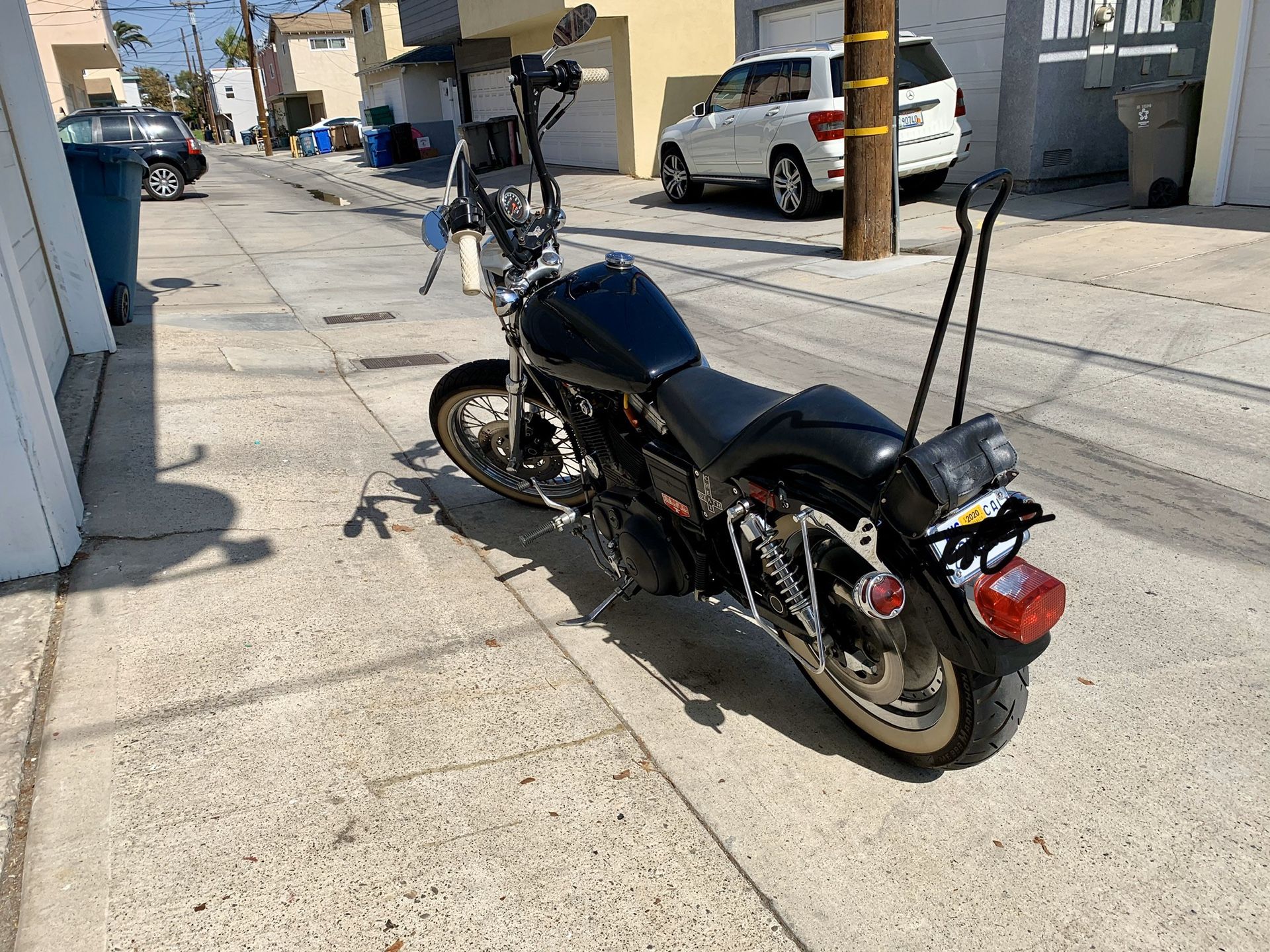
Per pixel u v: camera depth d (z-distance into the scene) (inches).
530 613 135.2
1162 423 192.4
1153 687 116.3
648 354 112.6
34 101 222.4
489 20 740.7
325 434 199.9
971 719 91.5
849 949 81.9
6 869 89.7
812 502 93.9
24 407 133.0
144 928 83.3
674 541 113.4
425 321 307.4
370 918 84.7
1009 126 444.5
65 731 107.7
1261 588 136.6
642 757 106.0
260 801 98.1
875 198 343.9
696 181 518.0
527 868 90.4
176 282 371.2
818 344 260.8
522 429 148.6
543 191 134.7
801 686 119.6
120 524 155.6
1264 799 98.3
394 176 942.4
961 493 81.4
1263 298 260.8
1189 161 396.2
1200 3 466.3
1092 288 286.5
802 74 435.8
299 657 122.8
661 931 83.8
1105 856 91.5
